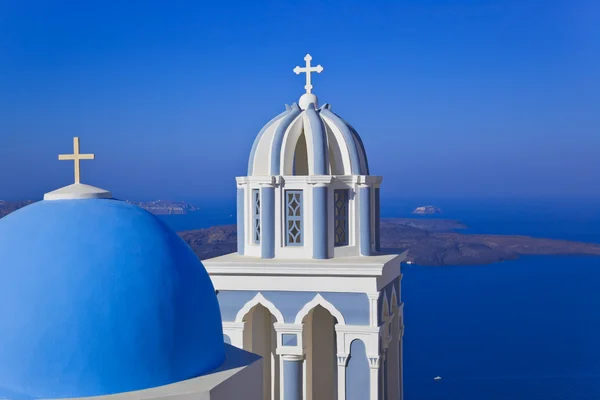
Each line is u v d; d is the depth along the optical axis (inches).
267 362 661.9
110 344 322.0
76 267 329.4
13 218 354.9
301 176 614.2
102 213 354.6
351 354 582.9
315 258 607.5
